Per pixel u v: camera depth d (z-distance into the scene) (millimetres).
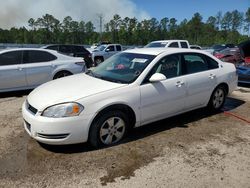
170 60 5102
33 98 4340
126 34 80438
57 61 8469
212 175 3643
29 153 4156
